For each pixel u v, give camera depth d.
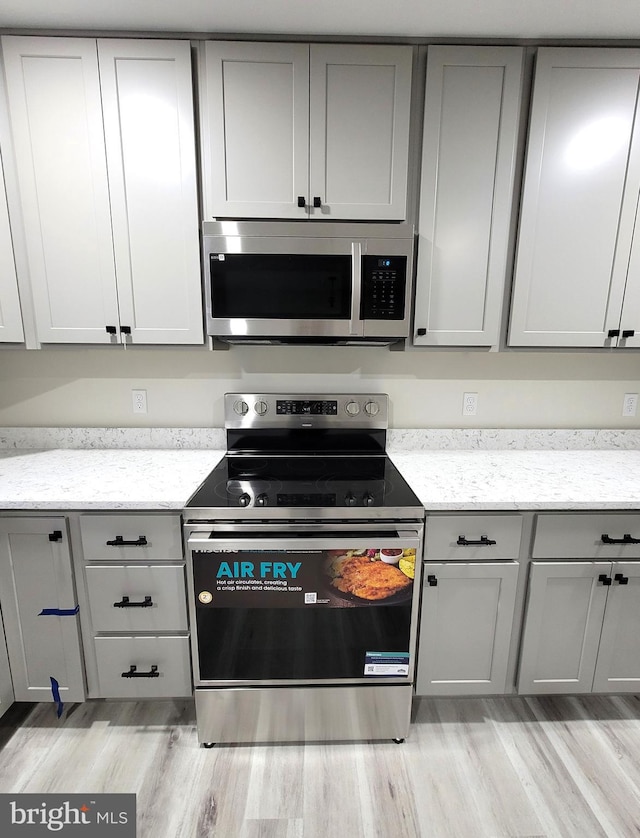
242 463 1.84
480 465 1.81
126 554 1.47
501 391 2.01
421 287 1.65
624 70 1.51
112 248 1.60
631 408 2.01
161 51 1.47
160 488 1.53
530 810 1.35
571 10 1.38
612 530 1.50
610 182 1.58
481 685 1.60
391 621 1.46
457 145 1.56
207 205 1.58
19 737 1.58
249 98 1.50
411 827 1.30
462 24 1.44
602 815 1.34
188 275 1.62
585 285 1.66
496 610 1.54
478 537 1.49
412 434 2.01
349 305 1.58
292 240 1.53
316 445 1.96
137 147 1.53
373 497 1.48
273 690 1.51
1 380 1.96
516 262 1.64
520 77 1.52
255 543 1.37
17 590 1.50
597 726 1.64
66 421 2.00
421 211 1.59
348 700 1.53
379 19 1.42
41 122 1.52
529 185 1.58
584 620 1.56
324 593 1.42
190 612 1.48
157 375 1.97
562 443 2.02
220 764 1.49
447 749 1.55
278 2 1.35
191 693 1.57
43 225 1.58
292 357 1.97
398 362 1.98
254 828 1.30
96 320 1.65
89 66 1.48
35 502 1.43
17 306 1.63
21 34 1.48
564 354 1.99
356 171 1.55
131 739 1.58
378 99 1.51
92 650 1.55
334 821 1.32
